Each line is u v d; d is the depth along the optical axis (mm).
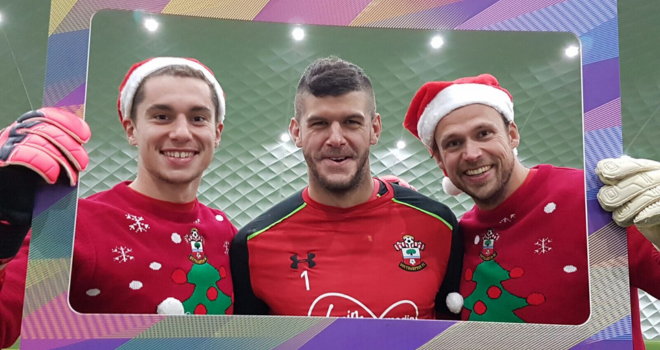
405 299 750
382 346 622
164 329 609
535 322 732
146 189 750
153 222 739
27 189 619
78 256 690
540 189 796
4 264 646
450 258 808
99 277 700
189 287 719
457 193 895
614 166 659
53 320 598
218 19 712
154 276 712
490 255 794
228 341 613
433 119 816
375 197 813
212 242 765
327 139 762
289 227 791
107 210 729
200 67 750
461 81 817
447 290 804
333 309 733
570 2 734
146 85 732
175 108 735
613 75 712
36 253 607
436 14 725
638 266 788
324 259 771
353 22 719
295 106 786
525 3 733
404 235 792
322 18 715
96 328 600
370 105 784
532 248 767
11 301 700
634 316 824
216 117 765
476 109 801
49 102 649
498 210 810
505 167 804
